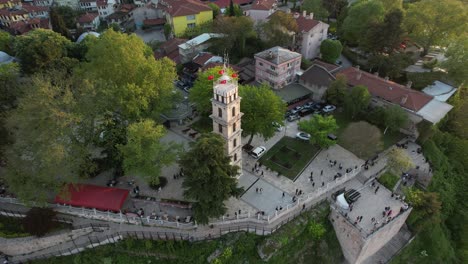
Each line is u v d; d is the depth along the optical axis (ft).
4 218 186.70
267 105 205.77
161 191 192.65
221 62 307.58
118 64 200.64
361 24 325.21
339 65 309.42
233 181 163.84
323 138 213.05
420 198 189.06
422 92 271.28
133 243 174.40
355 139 215.10
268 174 206.18
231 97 164.66
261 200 188.44
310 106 269.03
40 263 177.17
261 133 211.20
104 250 176.04
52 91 170.09
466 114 253.85
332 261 185.37
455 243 212.64
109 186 195.62
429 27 306.35
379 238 182.19
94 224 178.70
